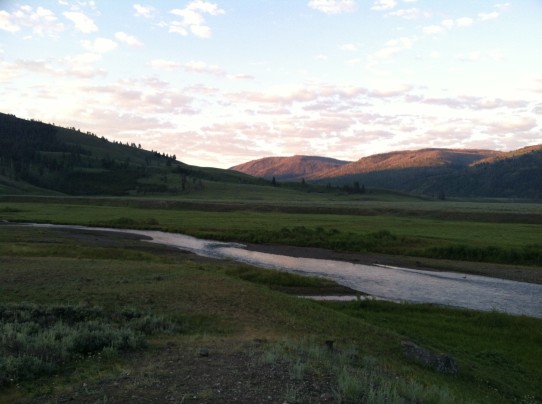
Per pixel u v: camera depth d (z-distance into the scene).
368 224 80.75
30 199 155.12
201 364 10.87
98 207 126.81
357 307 26.73
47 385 9.57
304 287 32.84
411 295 32.59
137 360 11.40
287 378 9.94
